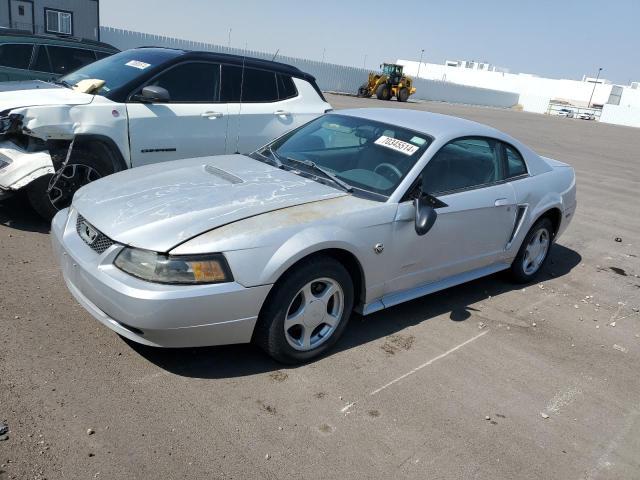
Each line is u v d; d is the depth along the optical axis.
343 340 3.93
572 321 4.83
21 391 2.94
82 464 2.53
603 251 7.14
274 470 2.66
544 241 5.51
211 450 2.72
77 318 3.73
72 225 3.51
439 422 3.18
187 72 6.02
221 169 4.03
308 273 3.32
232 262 3.04
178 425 2.86
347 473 2.70
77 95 5.50
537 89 96.69
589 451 3.13
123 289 2.95
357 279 3.78
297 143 4.59
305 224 3.34
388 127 4.46
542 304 5.11
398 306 4.61
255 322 3.21
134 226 3.15
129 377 3.19
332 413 3.13
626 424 3.43
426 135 4.29
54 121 5.01
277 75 6.84
